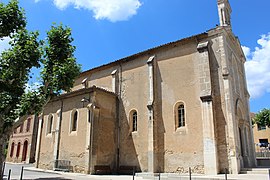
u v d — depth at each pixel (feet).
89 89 70.90
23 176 57.82
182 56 68.13
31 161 122.31
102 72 86.89
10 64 41.06
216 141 56.34
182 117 64.18
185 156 59.88
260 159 87.15
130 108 74.18
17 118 44.57
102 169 65.87
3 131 41.73
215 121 57.82
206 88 60.54
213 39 64.80
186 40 68.03
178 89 65.98
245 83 77.71
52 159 75.66
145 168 65.72
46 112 85.15
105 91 73.72
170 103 66.44
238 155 55.21
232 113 56.95
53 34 47.09
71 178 54.24
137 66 77.00
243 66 80.18
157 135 65.98
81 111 71.77
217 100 59.62
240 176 47.26
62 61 47.70
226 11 75.36
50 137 79.61
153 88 69.56
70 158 69.72
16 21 41.75
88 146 65.31
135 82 75.61
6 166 93.15
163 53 72.33
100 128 69.10
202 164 56.70
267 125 143.54
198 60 64.28
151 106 66.95
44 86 45.83
